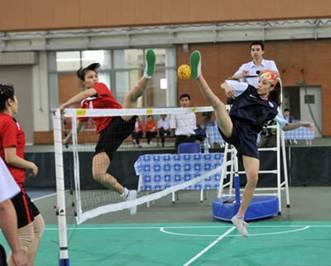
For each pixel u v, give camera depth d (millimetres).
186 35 24672
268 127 8438
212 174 8758
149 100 25234
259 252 5934
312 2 22281
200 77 5586
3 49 25531
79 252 6156
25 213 4035
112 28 24078
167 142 21422
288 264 5398
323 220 7840
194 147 9906
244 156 5730
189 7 22984
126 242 6645
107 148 6449
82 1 23219
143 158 9555
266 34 24219
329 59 24203
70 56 25703
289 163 11445
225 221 7906
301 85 24438
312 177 11445
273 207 8094
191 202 9992
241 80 7543
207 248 6199
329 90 24328
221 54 24672
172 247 6309
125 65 25453
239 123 5750
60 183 4215
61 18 23281
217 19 22875
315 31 23938
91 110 5328
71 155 10680
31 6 23375
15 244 2934
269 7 22547
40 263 5707
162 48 25047
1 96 4086
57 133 4250
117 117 6434
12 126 4008
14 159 3977
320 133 24578
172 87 25062
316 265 5332
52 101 25781
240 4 22719
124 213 8836
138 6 23078
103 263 5633
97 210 5789
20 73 25891
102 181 6438
